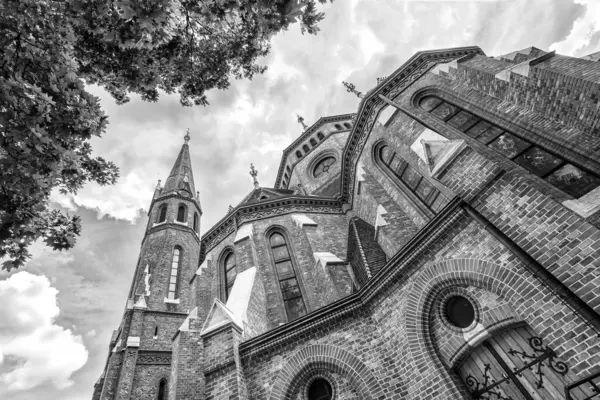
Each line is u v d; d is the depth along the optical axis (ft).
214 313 34.96
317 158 89.56
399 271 28.58
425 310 26.18
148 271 92.12
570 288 18.99
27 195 16.98
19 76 15.21
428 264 27.09
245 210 58.90
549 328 19.56
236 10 17.97
